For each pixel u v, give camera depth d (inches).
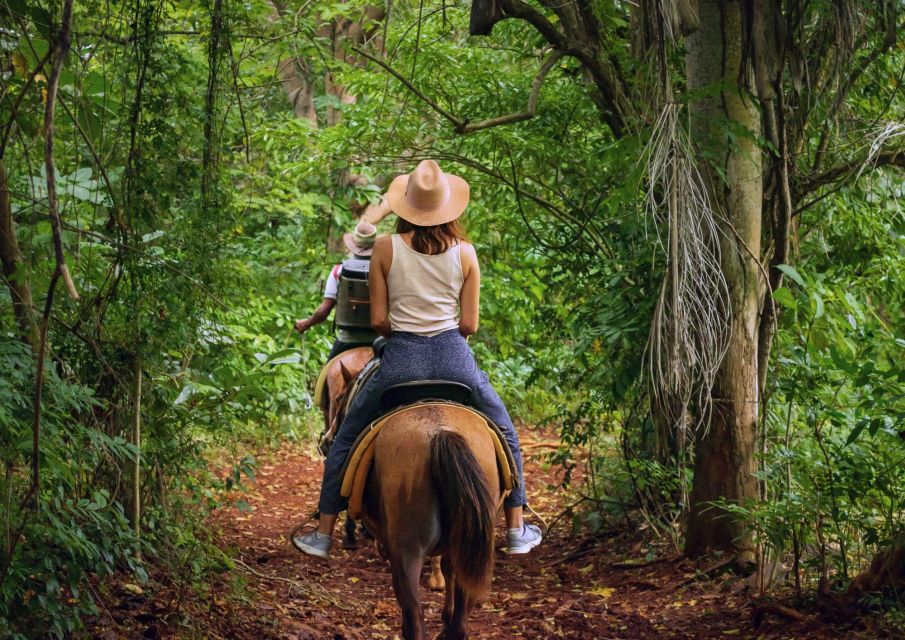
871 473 208.5
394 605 253.8
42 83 196.4
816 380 231.8
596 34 265.7
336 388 295.9
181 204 219.9
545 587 275.7
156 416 221.8
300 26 276.1
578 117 316.2
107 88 220.7
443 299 184.9
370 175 393.1
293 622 218.5
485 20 251.9
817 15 268.4
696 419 269.3
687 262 215.5
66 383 182.1
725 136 257.9
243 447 446.3
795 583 233.0
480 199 366.9
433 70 317.4
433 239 184.4
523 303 427.5
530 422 555.5
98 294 208.2
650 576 271.9
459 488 157.5
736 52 260.8
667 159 212.1
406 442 167.6
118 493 211.6
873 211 302.0
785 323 281.4
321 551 185.5
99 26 228.4
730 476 266.5
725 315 241.1
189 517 223.6
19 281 178.2
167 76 214.2
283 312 505.0
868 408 204.8
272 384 446.9
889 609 197.3
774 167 260.8
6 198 187.3
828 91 261.7
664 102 213.6
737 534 264.5
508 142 304.5
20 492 174.2
